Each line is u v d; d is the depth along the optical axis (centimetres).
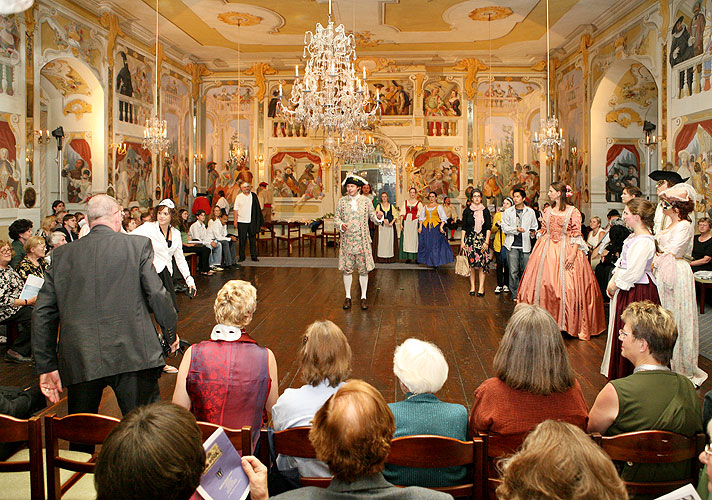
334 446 164
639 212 458
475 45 1662
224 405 280
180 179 1717
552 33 1509
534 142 1452
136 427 141
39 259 645
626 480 239
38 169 1041
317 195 1905
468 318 759
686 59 992
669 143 1055
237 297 292
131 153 1391
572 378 254
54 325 318
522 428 249
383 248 1377
